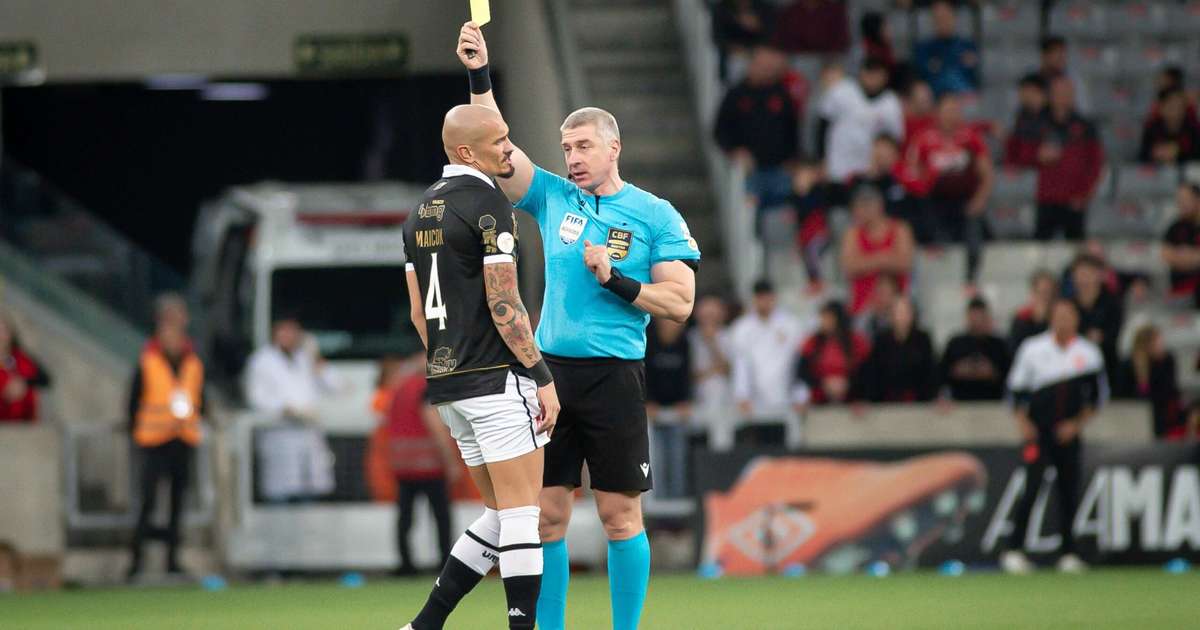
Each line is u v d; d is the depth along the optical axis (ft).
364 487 162.50
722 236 207.51
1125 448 157.99
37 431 162.30
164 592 146.00
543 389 70.33
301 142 275.39
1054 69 207.51
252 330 188.85
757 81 195.11
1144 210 204.95
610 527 75.20
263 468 162.40
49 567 161.07
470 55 76.59
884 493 156.87
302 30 240.73
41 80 238.89
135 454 164.14
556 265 74.79
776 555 156.15
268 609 121.80
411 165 261.24
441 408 72.84
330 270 187.83
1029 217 202.08
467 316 70.44
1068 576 147.02
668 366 162.30
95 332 199.93
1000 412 162.61
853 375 163.53
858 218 177.17
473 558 73.67
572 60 202.28
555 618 75.61
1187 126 212.84
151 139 272.51
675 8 231.50
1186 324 188.34
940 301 184.24
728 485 157.07
